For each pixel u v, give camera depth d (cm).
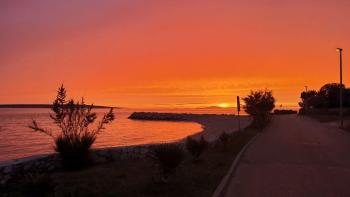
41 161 1412
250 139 2584
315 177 1235
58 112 1538
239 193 1023
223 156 1692
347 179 1201
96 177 1235
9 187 1151
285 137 2844
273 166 1465
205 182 1123
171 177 1173
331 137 2841
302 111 9394
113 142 3466
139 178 1195
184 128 6169
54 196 884
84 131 1568
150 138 4028
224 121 7900
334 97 8988
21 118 11188
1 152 2822
